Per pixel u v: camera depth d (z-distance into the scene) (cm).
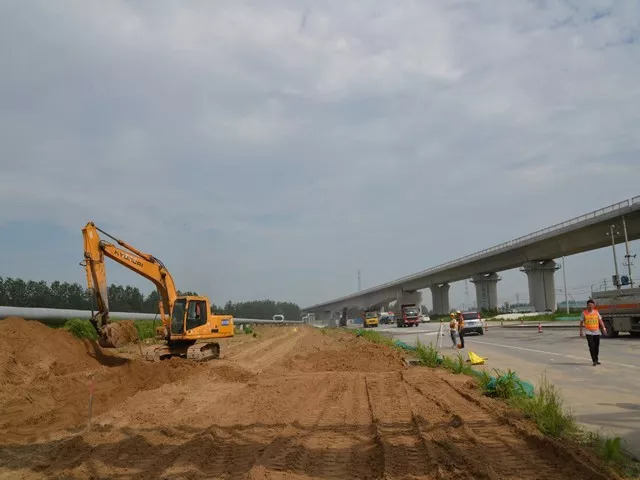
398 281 11144
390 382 1436
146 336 3309
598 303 3172
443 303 10525
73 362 1569
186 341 2055
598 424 877
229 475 645
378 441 789
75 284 5325
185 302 2039
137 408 1088
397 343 2995
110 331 1666
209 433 831
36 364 1402
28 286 4775
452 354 2347
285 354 2761
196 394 1266
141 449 772
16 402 1122
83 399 1209
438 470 621
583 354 2108
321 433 855
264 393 1277
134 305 6588
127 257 1888
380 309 13612
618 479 589
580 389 1241
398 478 614
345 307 14375
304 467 672
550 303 6988
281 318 11356
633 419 912
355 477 632
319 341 3953
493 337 3581
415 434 828
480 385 1295
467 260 8344
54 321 2425
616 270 4803
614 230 5181
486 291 8650
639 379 1379
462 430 835
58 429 945
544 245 6506
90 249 1711
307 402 1148
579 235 5756
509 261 7581
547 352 2262
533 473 625
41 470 695
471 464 650
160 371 1623
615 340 2836
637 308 2866
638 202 4694
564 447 700
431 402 1110
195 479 632
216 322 2136
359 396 1221
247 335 5091
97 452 754
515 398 1062
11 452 786
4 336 1424
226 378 1581
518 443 756
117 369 1592
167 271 2055
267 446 772
